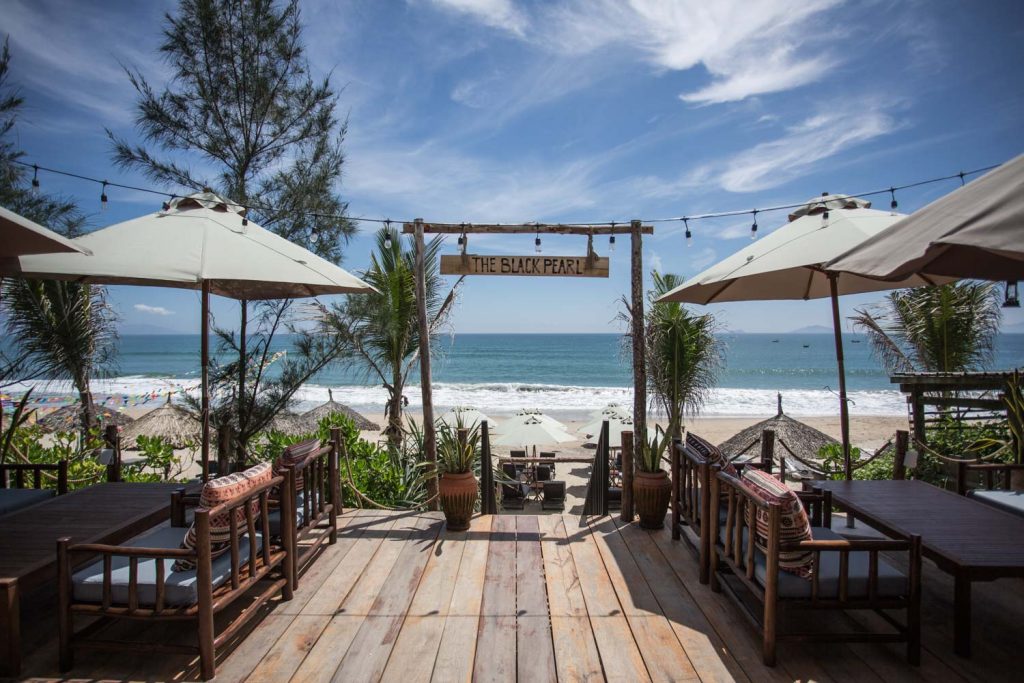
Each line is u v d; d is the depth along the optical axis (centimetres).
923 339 840
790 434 1173
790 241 392
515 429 1188
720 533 347
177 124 585
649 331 840
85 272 331
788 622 303
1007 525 325
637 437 488
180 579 261
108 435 480
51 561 277
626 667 262
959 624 270
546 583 353
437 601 329
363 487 616
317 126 632
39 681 251
